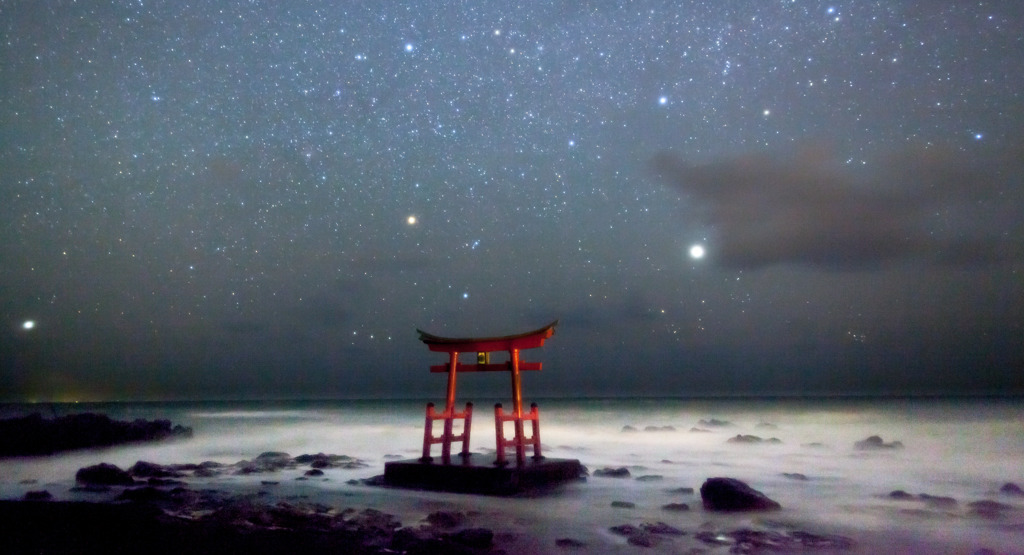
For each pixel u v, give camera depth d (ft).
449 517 31.40
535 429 43.93
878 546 27.84
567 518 32.94
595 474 46.80
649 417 124.67
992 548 27.50
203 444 80.79
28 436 66.69
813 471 53.36
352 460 58.54
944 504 37.40
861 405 163.22
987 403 165.07
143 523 28.48
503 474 38.99
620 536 28.96
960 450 66.64
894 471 53.21
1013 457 61.46
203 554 24.32
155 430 80.94
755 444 74.74
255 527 28.81
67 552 24.50
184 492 39.42
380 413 151.23
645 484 43.62
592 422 112.78
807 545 27.40
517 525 31.27
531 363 42.78
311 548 25.21
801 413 131.54
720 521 32.37
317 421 121.70
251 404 249.96
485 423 111.65
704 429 95.14
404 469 42.34
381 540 26.58
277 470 53.78
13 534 26.73
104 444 72.54
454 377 44.06
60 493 42.39
